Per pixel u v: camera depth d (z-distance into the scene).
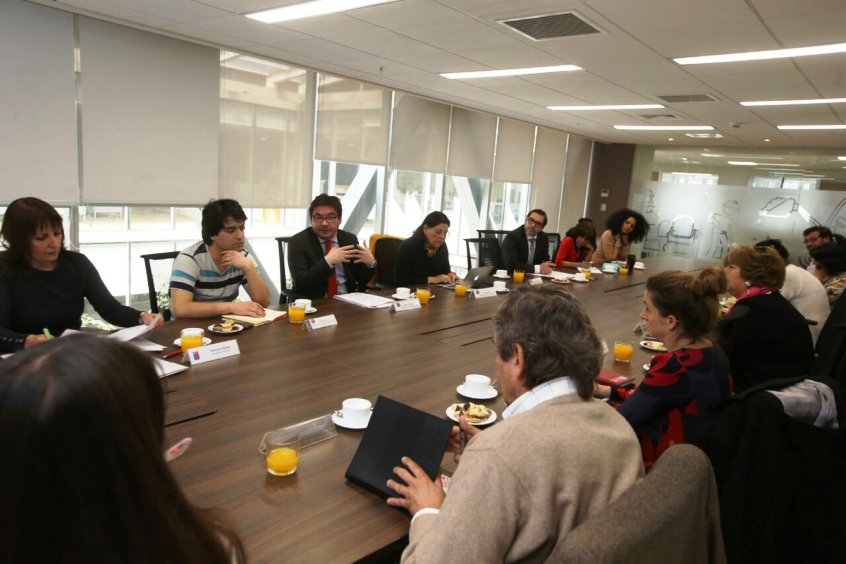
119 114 3.96
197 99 4.37
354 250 3.11
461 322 2.65
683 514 0.80
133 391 0.44
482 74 4.77
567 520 0.80
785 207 8.27
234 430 1.36
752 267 2.37
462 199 7.63
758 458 1.23
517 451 0.81
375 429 1.20
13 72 3.44
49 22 3.54
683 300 1.49
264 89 4.81
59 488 0.40
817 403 1.32
